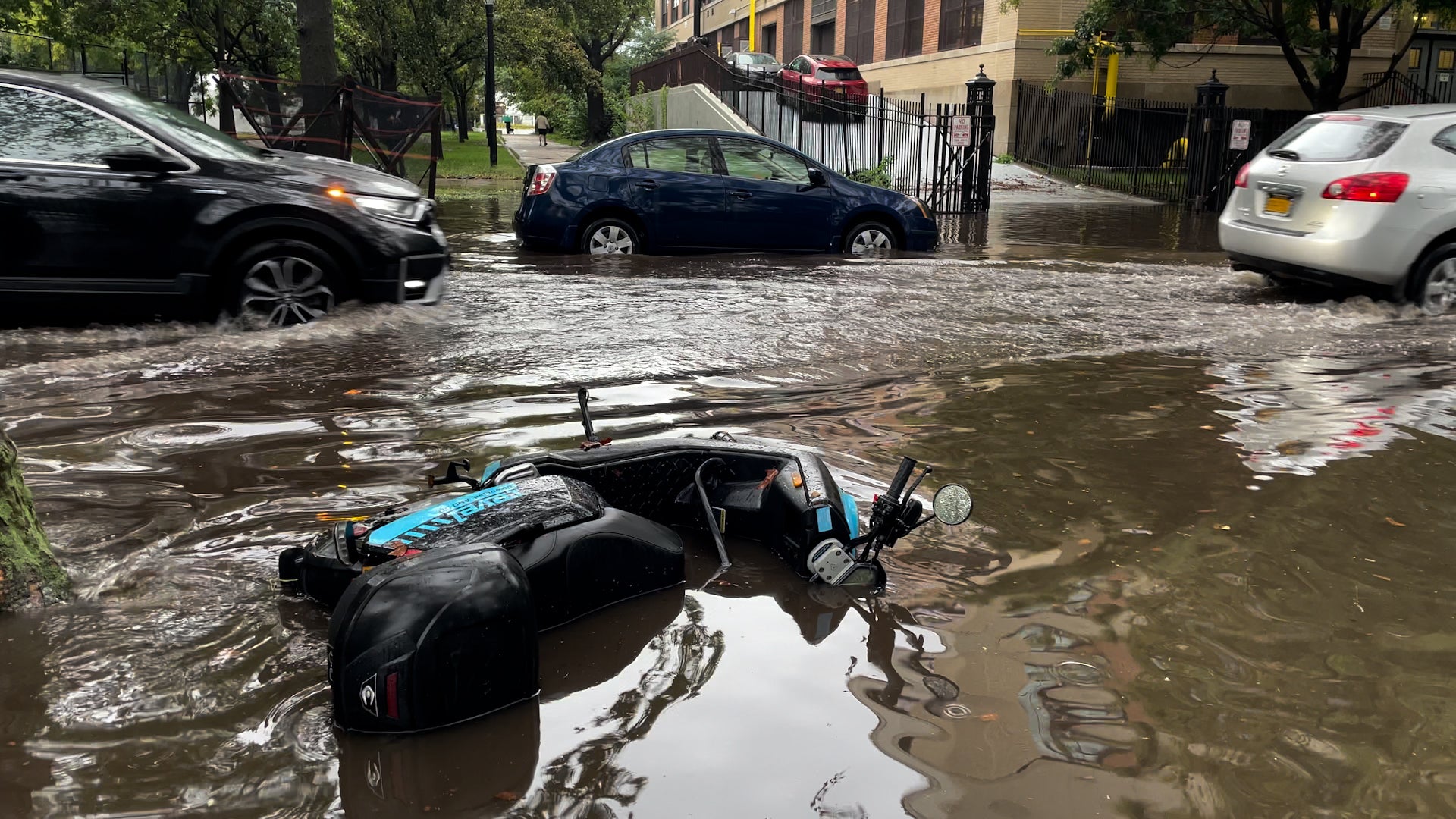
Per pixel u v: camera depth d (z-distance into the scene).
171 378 5.11
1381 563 2.98
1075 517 3.31
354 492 3.43
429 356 5.64
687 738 2.04
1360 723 2.14
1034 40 28.30
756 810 1.81
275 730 2.04
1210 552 3.04
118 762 1.94
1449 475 3.76
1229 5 22.20
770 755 1.98
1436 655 2.44
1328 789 1.91
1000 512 3.35
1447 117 7.81
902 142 23.38
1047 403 4.80
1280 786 1.92
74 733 2.03
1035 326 6.77
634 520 2.76
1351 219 7.70
